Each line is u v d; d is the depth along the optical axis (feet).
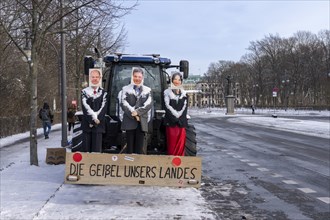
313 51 328.90
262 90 360.28
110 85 33.06
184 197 25.46
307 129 92.27
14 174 31.37
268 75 355.15
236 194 27.45
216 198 26.25
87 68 35.12
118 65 33.27
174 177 23.07
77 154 23.02
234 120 149.79
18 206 22.15
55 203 22.99
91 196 25.00
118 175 23.06
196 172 23.13
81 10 48.29
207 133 84.89
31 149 35.88
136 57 33.01
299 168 38.52
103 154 23.04
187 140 30.89
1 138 70.54
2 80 85.20
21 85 97.91
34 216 20.30
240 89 430.61
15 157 43.11
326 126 97.25
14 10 38.58
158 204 23.45
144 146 25.72
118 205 22.99
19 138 71.10
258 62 360.69
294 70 335.47
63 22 45.96
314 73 326.44
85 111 27.09
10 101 88.89
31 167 34.58
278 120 136.87
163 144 31.48
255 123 126.00
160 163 23.04
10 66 87.15
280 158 45.52
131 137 25.41
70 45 75.87
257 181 32.14
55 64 118.21
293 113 245.65
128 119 25.05
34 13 34.76
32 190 26.04
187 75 35.09
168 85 34.30
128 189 27.27
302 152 51.03
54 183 28.37
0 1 41.50
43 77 112.68
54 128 102.32
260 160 43.98
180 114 26.81
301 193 27.84
